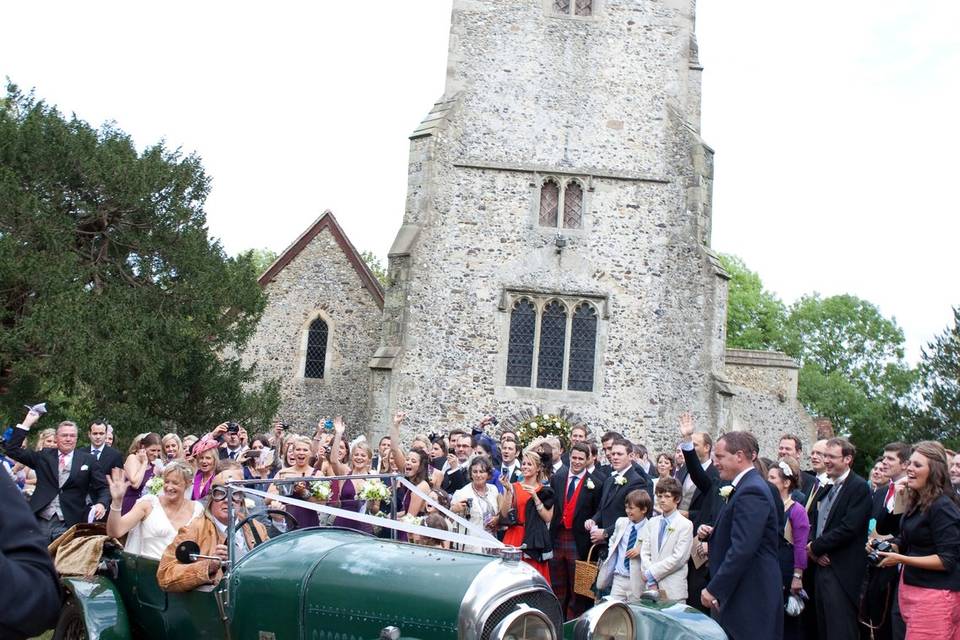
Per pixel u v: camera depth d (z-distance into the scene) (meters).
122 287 19.98
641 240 21.64
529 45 22.25
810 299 52.75
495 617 5.04
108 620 6.50
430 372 21.05
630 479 9.40
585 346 21.45
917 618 7.06
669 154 21.92
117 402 19.75
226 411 20.92
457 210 21.62
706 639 5.99
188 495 9.12
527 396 21.14
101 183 19.61
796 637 8.28
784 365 25.78
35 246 18.89
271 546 6.12
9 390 19.38
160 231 20.70
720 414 20.70
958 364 30.34
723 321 21.11
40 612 2.69
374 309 24.97
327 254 25.25
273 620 5.66
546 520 9.72
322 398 24.73
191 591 6.30
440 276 21.38
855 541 7.77
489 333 21.28
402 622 5.11
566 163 21.91
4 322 19.30
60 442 10.59
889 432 37.09
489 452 11.57
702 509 8.90
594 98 22.12
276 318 25.09
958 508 7.09
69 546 7.09
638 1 22.47
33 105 20.67
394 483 7.30
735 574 6.83
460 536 6.12
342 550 5.75
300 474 9.38
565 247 21.58
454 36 22.25
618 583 8.51
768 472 8.31
